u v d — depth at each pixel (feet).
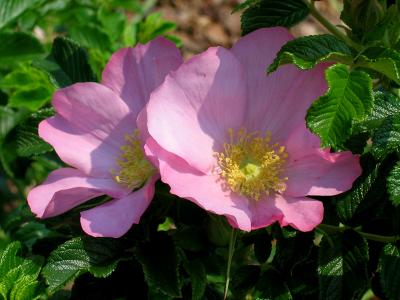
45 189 1.10
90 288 1.13
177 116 1.05
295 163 1.08
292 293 1.11
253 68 1.09
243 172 1.10
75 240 1.07
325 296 1.05
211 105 1.07
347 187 1.03
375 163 1.07
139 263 1.12
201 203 0.99
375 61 0.98
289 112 1.09
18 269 1.09
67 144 1.12
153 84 1.12
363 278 1.05
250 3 1.14
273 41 1.08
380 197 1.07
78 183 1.11
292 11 1.18
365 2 1.10
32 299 1.09
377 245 1.11
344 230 1.09
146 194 1.04
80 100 1.11
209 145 1.07
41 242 1.22
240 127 1.10
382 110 1.06
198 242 1.13
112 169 1.12
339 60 1.02
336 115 0.95
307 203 1.04
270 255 1.21
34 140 1.23
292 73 1.08
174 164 1.05
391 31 1.09
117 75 1.13
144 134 1.06
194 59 1.04
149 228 1.10
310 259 1.11
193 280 1.09
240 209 1.03
